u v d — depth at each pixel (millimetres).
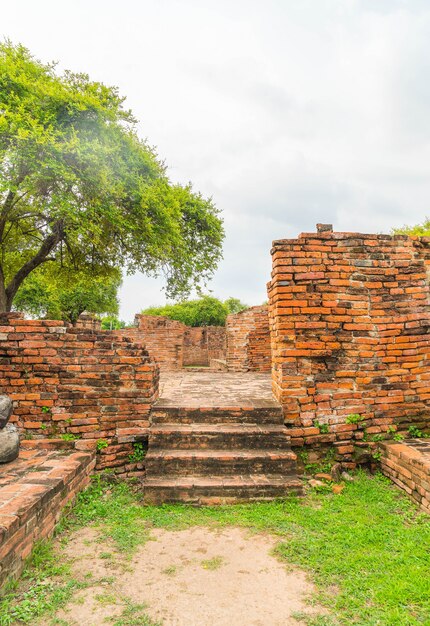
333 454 5902
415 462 4828
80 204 9195
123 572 3410
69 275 14734
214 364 20453
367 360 6117
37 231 12789
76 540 3979
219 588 3191
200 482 4930
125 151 10406
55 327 5773
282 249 6152
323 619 2811
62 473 4430
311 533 4109
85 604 2969
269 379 10656
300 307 6078
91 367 5797
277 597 3082
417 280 6312
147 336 17109
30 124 7805
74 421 5676
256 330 14539
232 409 5918
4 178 7988
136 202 10688
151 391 5973
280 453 5320
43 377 5707
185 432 5500
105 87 10805
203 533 4137
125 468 5676
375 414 6055
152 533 4137
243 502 4828
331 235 6223
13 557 3117
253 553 3742
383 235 6336
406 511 4617
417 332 6234
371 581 3250
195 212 15016
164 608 2936
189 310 38875
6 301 11414
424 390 6188
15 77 8758
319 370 6043
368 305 6191
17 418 5621
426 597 3023
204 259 15805
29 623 2746
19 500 3564
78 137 9242
